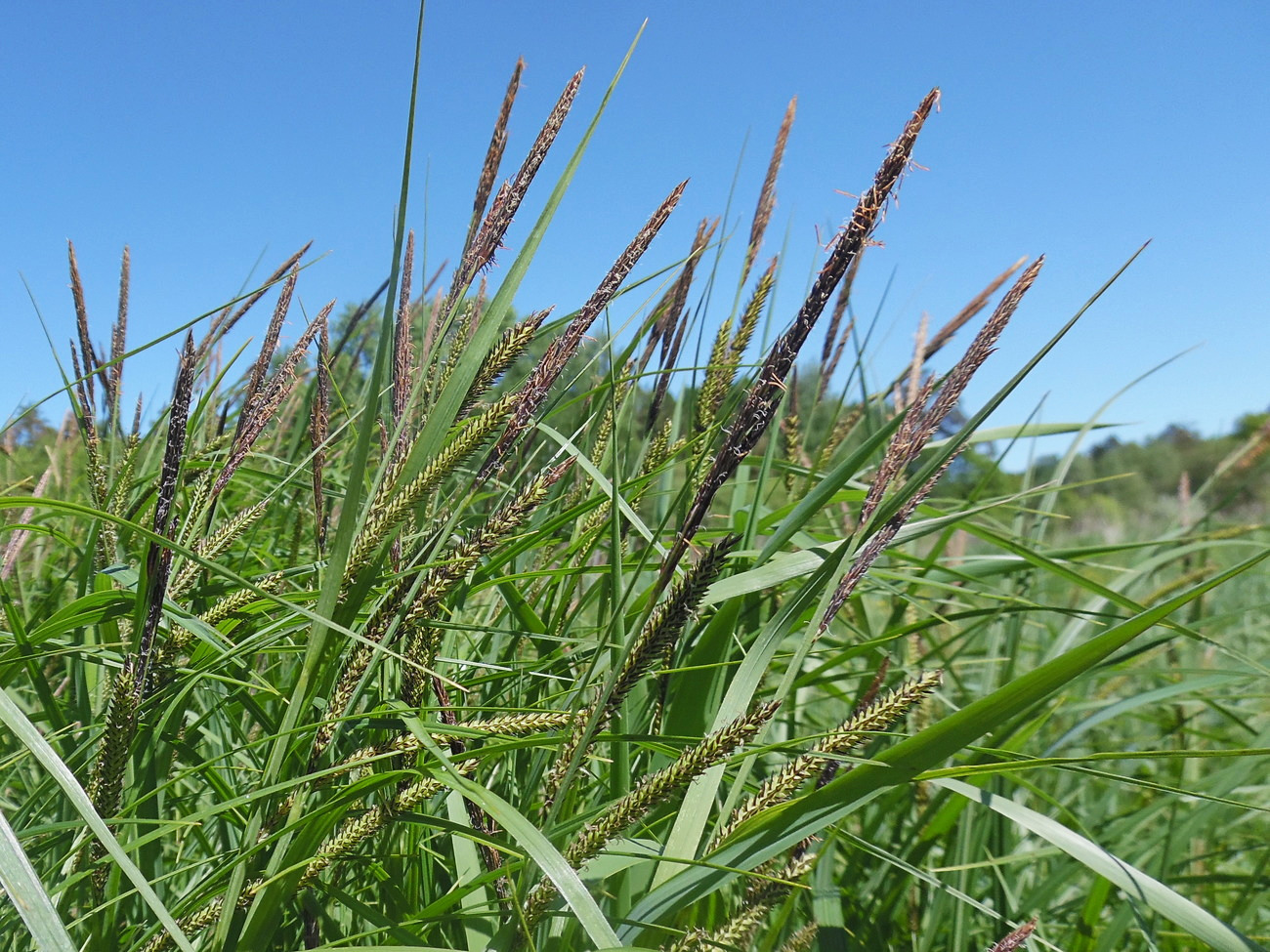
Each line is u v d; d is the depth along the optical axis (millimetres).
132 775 238
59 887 191
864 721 179
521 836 159
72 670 303
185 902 198
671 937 206
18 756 207
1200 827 341
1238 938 190
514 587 281
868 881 322
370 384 177
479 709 203
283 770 212
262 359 225
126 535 292
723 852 197
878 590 330
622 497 268
